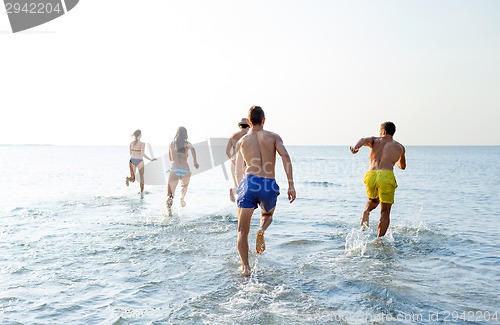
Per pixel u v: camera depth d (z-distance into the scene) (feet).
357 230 24.22
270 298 12.77
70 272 15.49
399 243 20.81
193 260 17.25
